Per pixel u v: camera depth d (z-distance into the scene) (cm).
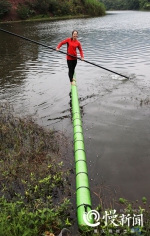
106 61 1166
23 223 320
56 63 1147
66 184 419
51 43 1612
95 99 749
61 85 868
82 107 699
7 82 902
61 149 514
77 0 4134
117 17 3784
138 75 952
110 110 674
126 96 762
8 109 692
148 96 755
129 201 382
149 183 416
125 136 549
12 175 434
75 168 453
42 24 2781
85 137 550
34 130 586
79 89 831
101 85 862
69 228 339
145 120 613
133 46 1460
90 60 1192
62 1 3978
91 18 3603
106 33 2016
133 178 428
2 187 418
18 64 1138
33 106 711
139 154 488
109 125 597
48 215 333
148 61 1130
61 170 449
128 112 658
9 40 1762
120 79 915
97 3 4278
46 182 406
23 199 389
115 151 499
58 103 729
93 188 409
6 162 472
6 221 314
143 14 4534
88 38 1798
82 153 469
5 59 1235
